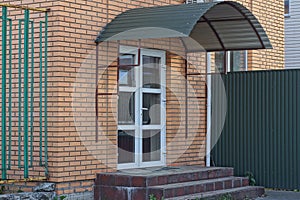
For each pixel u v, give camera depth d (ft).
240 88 44.73
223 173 40.98
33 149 33.96
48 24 33.86
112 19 37.11
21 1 35.24
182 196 34.37
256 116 43.96
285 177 42.73
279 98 43.09
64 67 33.73
